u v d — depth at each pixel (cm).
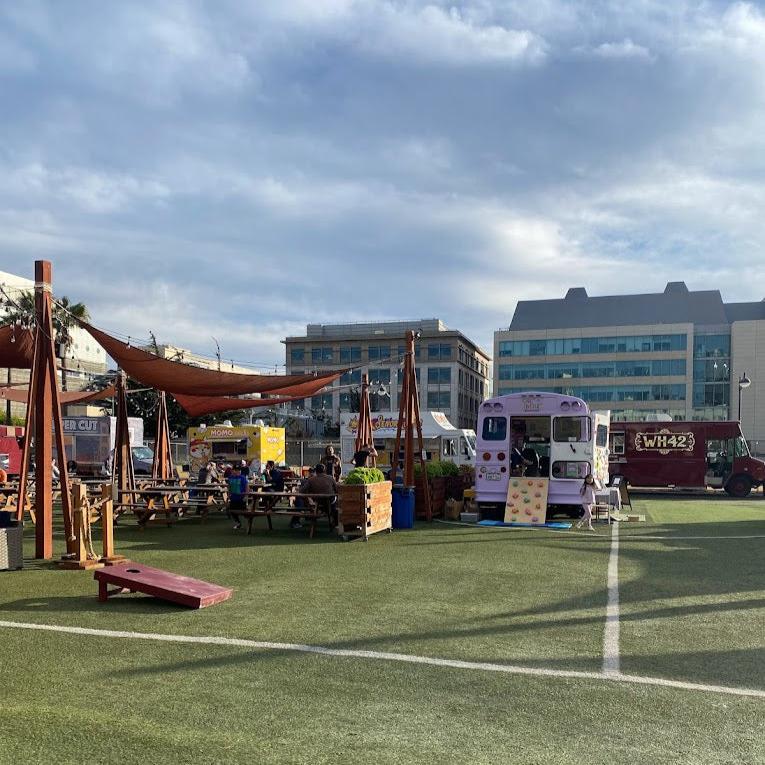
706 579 875
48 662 539
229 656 554
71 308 4275
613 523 1538
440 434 2775
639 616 687
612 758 381
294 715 437
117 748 388
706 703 461
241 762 372
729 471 2578
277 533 1361
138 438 3462
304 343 9119
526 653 565
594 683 497
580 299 9375
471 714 441
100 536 1313
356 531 1291
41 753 381
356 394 8638
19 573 923
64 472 1030
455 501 1622
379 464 2802
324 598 761
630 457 2675
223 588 762
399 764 371
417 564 981
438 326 9312
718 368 8194
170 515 1578
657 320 8856
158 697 466
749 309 9100
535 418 1677
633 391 8444
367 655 557
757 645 591
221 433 3356
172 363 1409
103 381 5256
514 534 1327
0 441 2750
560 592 795
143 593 789
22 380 5975
